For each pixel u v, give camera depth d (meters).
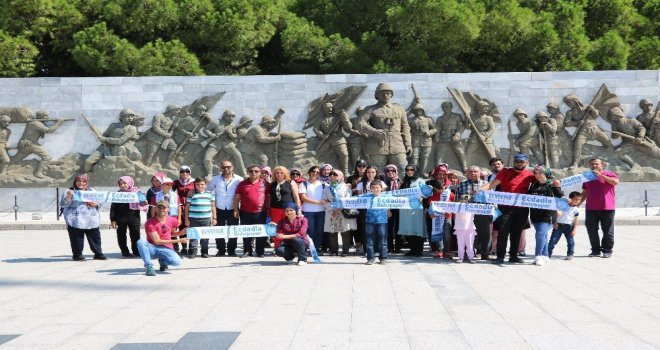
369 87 23.84
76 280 10.56
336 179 13.91
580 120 23.80
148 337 6.85
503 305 8.27
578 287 9.58
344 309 8.09
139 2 29.39
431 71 30.08
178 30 31.12
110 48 29.59
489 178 13.84
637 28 33.56
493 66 32.75
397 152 23.22
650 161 23.91
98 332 7.08
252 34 30.42
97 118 24.00
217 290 9.52
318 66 31.80
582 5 32.12
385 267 11.84
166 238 11.38
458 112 23.89
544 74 23.95
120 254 14.40
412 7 28.50
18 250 15.10
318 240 13.90
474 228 12.64
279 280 10.37
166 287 9.82
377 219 12.27
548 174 12.39
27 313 8.08
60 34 31.44
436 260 12.87
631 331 6.92
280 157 23.72
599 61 30.47
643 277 10.50
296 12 34.44
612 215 13.00
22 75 30.44
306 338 6.73
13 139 23.92
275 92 23.88
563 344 6.44
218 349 6.37
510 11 29.52
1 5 29.55
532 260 12.77
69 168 23.83
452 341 6.56
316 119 23.81
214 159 23.72
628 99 23.95
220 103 23.89
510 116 23.95
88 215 13.12
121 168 23.64
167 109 23.91
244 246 13.72
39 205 23.78
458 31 28.42
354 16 32.78
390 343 6.51
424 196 12.28
